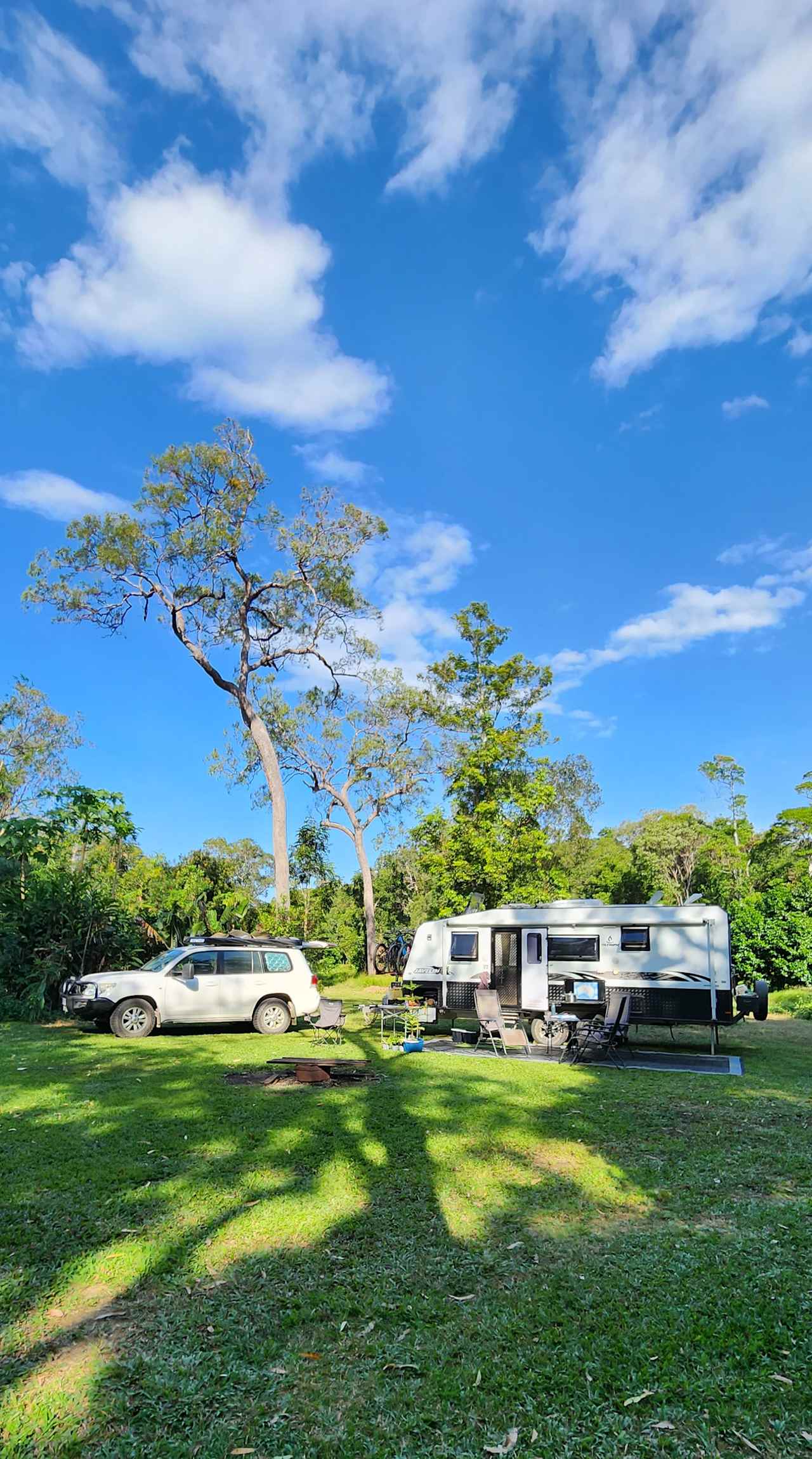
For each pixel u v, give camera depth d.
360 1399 3.28
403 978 16.28
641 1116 8.24
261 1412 3.18
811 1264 4.49
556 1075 10.81
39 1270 4.44
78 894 18.55
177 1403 3.23
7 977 17.17
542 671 28.59
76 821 20.33
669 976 13.97
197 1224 5.11
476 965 15.60
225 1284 4.31
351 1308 4.02
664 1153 6.84
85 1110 8.13
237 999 14.62
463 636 29.20
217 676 30.86
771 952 22.77
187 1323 3.87
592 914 14.70
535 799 26.28
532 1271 4.46
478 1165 6.44
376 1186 5.91
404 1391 3.32
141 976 14.20
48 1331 3.79
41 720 43.56
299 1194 5.70
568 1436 3.03
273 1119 7.86
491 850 25.00
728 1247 4.75
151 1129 7.42
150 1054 11.91
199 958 14.70
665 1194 5.76
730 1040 15.32
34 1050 12.20
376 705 35.91
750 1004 14.09
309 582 31.52
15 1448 2.92
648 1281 4.30
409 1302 4.07
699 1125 7.88
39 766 42.06
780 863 43.56
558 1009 14.51
